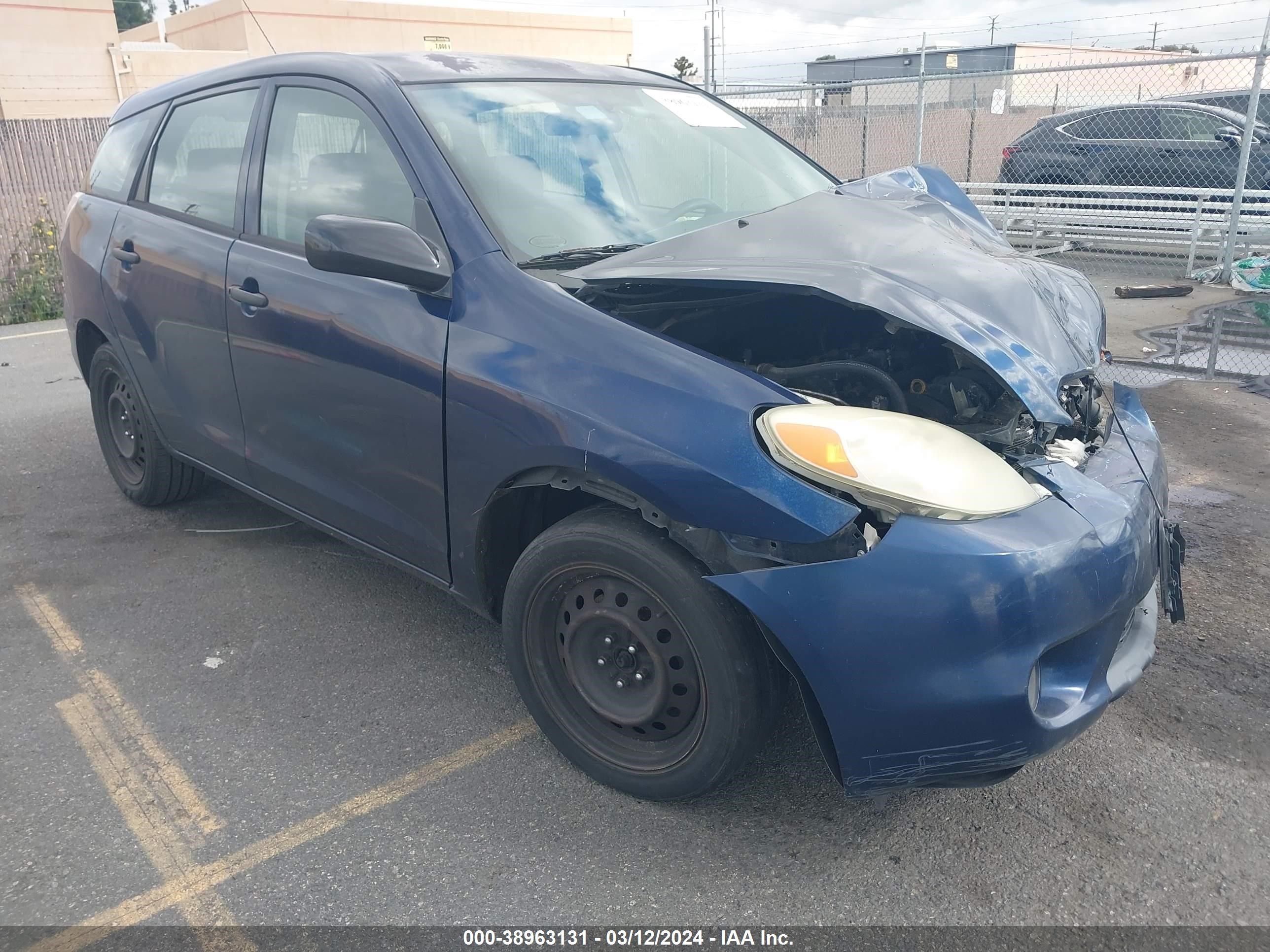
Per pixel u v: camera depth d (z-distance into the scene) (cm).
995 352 233
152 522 430
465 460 256
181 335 355
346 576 378
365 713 289
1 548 402
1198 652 319
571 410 229
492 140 290
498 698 297
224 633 334
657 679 235
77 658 318
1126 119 1155
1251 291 928
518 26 2812
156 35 2964
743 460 209
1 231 1023
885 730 209
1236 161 1084
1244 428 546
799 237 267
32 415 603
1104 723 282
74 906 216
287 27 2489
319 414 301
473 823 243
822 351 285
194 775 260
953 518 205
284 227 318
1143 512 234
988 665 202
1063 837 237
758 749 231
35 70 2142
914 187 349
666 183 318
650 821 243
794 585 206
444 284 258
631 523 229
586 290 249
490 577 271
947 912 215
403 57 317
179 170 373
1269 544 397
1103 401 296
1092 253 1161
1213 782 257
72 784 257
